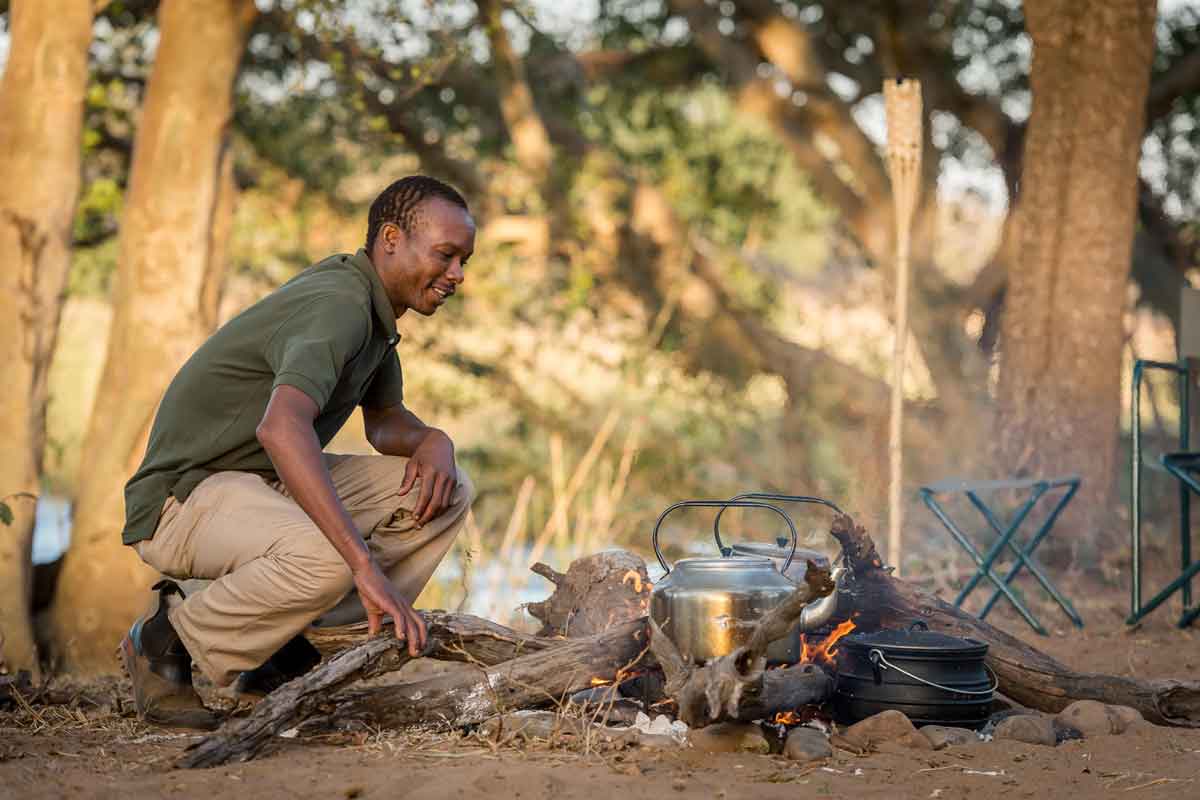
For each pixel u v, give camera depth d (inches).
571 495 343.6
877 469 324.5
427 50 394.6
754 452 469.7
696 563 134.0
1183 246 445.4
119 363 252.1
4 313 229.6
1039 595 248.1
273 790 115.0
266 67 422.6
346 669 129.2
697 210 501.4
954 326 450.9
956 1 468.8
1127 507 317.1
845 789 115.9
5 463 226.8
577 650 140.2
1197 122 449.7
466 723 137.5
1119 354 290.8
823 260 544.4
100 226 406.9
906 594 161.0
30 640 223.6
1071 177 292.5
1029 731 136.0
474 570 295.7
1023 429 291.0
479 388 474.3
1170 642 209.3
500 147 483.8
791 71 481.1
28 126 233.6
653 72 513.0
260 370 135.5
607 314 493.4
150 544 140.8
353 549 125.8
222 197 265.0
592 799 112.2
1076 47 293.1
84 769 124.0
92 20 242.1
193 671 179.2
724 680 119.6
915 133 232.1
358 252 142.1
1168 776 120.5
